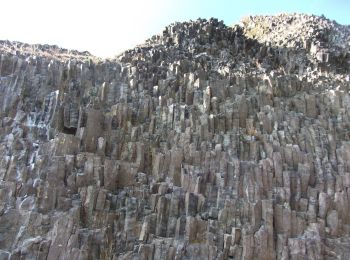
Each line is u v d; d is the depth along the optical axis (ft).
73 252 119.03
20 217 126.72
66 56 206.59
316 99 194.39
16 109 159.84
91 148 152.56
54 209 131.23
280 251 133.90
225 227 136.46
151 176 150.20
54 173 137.08
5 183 132.98
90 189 135.33
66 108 160.76
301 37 246.88
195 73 192.34
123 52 216.74
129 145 155.74
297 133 173.47
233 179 149.59
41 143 147.74
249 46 242.99
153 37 240.12
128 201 137.49
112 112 166.61
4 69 172.55
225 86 188.24
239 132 168.55
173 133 162.09
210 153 154.30
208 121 166.61
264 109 179.32
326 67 229.66
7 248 122.11
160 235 134.21
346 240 142.72
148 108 171.53
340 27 274.36
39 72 175.83
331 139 175.52
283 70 222.89
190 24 244.83
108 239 128.47
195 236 132.98
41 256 118.52
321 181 158.61
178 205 139.74
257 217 138.82
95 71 185.78
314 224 140.87
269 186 151.23
